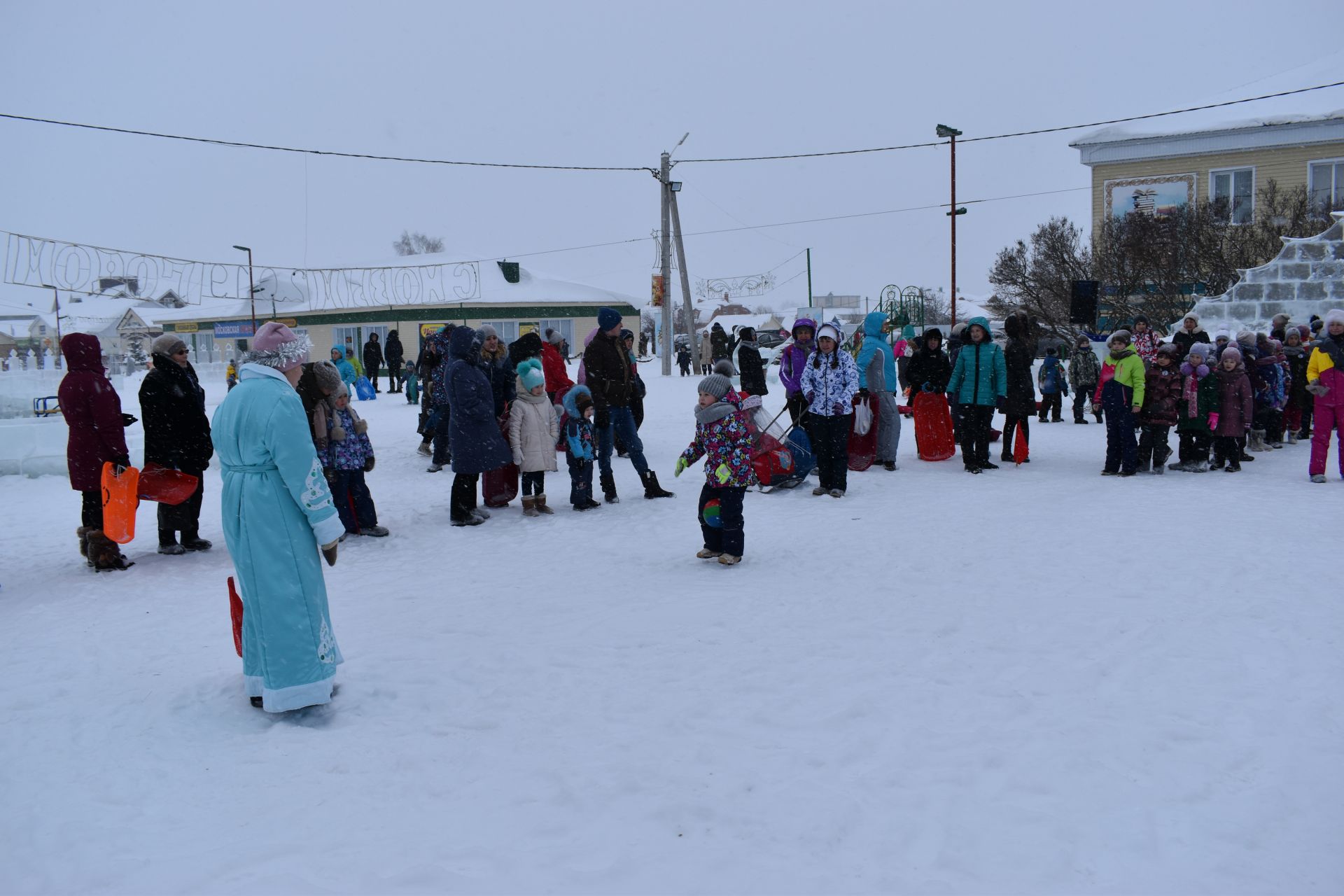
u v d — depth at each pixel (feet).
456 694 15.83
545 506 32.45
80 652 18.80
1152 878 9.86
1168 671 15.71
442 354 43.65
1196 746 12.88
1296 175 102.37
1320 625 17.70
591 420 33.35
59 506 38.01
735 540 24.32
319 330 153.99
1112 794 11.62
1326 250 68.69
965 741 13.26
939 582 21.85
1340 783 11.76
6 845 11.26
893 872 10.12
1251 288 71.05
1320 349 33.94
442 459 42.68
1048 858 10.25
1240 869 9.98
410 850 10.85
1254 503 30.32
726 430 24.14
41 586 24.70
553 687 16.02
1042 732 13.50
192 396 27.37
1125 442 37.01
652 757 13.12
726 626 19.03
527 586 22.99
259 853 10.84
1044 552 24.34
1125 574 21.88
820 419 33.24
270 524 15.02
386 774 12.94
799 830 10.98
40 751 13.94
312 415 28.48
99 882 10.32
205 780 12.92
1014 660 16.51
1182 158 106.93
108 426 25.71
